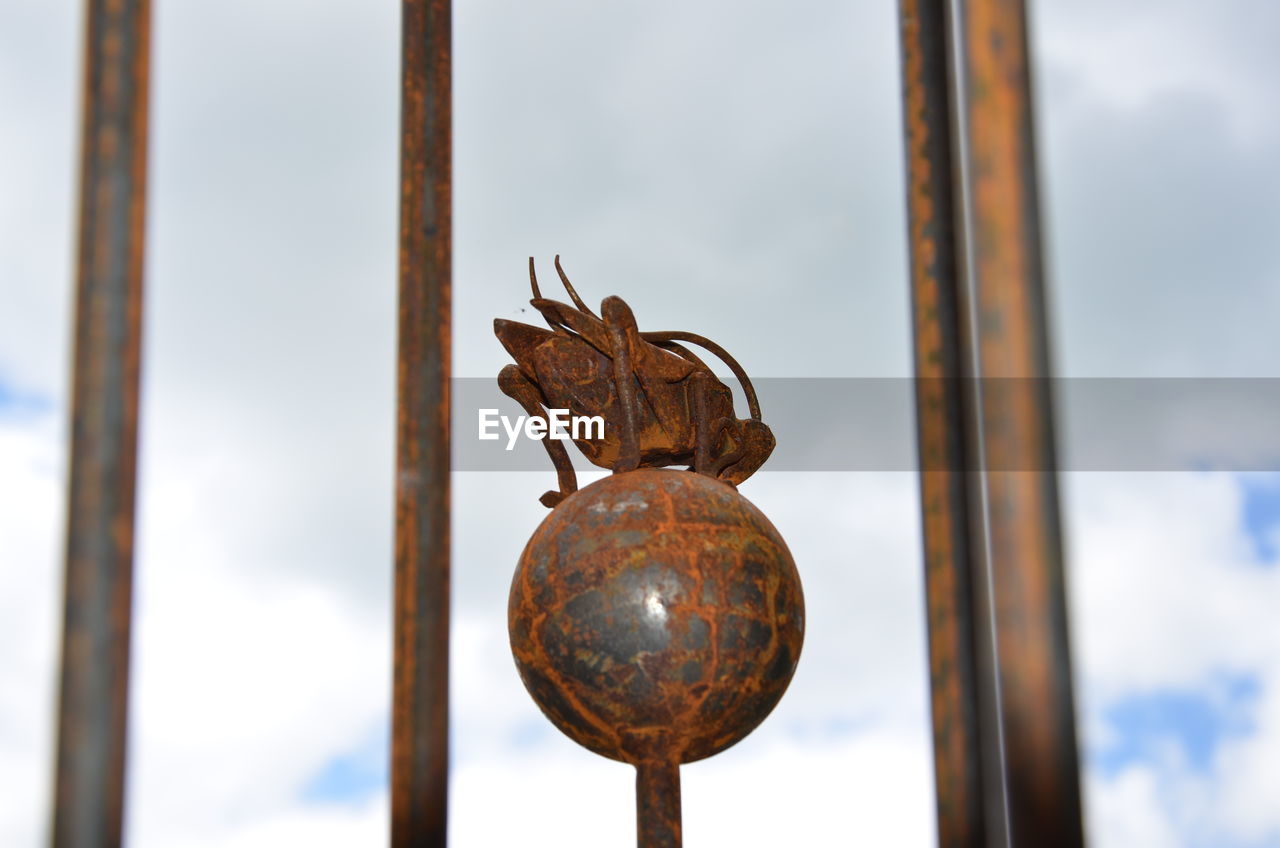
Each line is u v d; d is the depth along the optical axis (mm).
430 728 3777
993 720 2729
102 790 1967
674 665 4055
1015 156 2227
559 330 4988
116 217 2084
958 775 2648
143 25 2152
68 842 1950
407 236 4137
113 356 2049
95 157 2096
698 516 4223
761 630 4164
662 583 4082
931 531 2766
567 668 4121
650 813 4102
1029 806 2105
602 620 4078
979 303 2213
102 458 2021
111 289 2064
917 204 2904
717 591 4117
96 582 1997
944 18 2982
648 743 4117
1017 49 2258
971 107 2248
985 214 2219
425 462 3963
